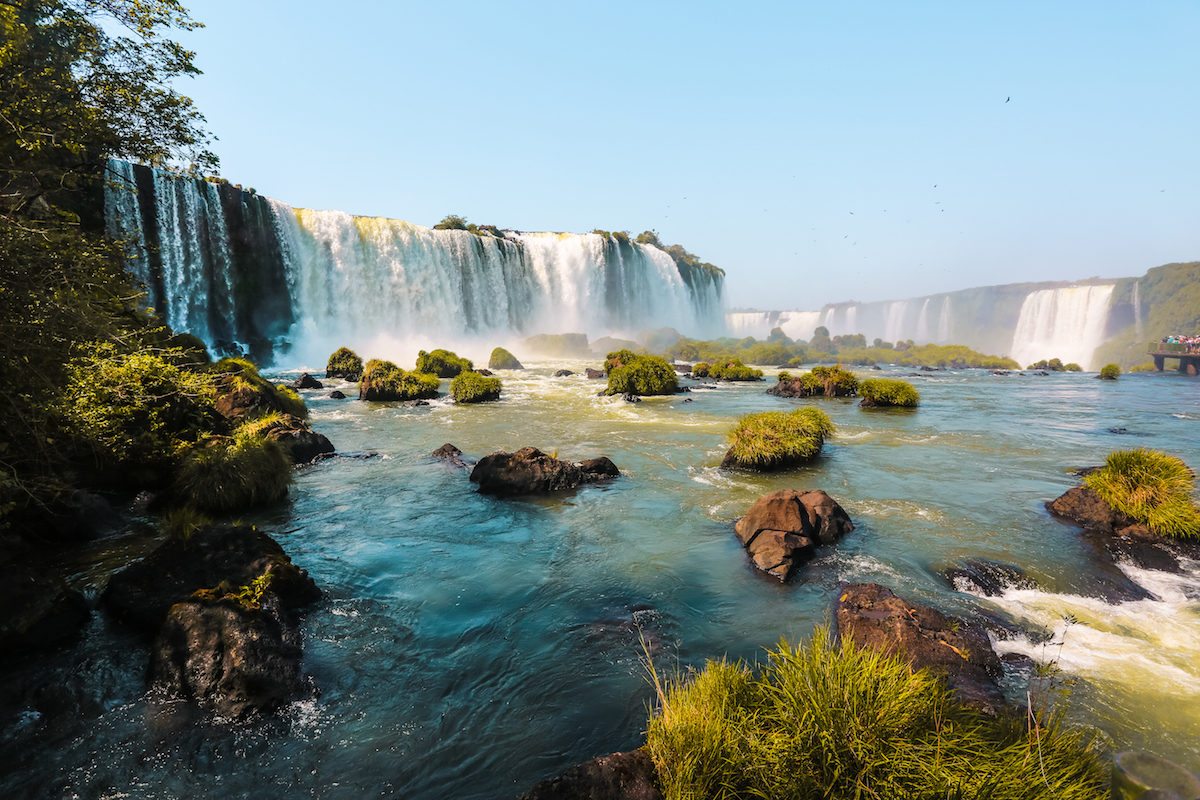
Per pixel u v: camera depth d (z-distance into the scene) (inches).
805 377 1280.8
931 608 255.6
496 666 227.1
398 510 434.6
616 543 368.2
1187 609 278.4
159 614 243.4
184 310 1520.7
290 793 161.5
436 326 2245.3
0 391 257.8
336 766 172.2
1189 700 201.2
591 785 146.9
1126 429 831.1
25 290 237.3
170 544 276.7
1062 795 127.3
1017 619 266.8
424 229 2240.4
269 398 729.0
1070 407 1106.1
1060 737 152.6
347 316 2009.1
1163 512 366.0
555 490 486.6
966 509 436.5
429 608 278.1
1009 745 145.3
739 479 531.2
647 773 151.3
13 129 291.9
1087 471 545.3
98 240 350.9
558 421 887.7
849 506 444.5
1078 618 267.9
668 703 169.9
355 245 2030.0
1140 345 4131.4
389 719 194.5
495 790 163.0
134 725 187.6
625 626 259.8
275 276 1811.0
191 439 471.8
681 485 509.4
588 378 1632.6
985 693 197.8
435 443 700.7
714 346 2866.6
